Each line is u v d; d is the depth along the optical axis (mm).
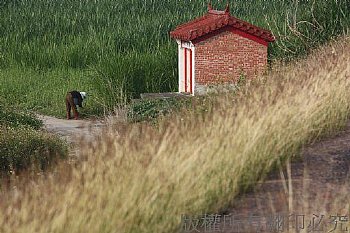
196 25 73938
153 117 57719
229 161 28906
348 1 71375
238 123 31344
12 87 90188
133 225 24703
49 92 87625
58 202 24672
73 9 127750
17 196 26062
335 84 39875
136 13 124062
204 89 70938
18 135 51188
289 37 72312
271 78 43062
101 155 28266
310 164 32312
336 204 26484
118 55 86062
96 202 24672
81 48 101000
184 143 29188
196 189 26984
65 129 68438
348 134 37469
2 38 109438
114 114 69188
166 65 84062
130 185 25781
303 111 35219
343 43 56188
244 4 126500
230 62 71000
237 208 27750
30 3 132875
